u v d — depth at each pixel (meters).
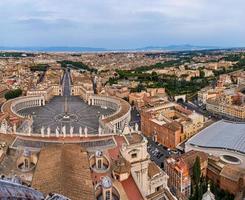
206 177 194.75
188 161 189.38
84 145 152.50
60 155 118.31
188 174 181.62
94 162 131.75
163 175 153.00
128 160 139.38
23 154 130.38
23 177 119.44
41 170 109.38
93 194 98.38
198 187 168.38
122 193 114.62
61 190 92.38
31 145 151.62
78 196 94.19
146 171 145.62
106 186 108.12
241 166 197.75
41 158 121.19
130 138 155.88
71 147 133.88
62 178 99.50
